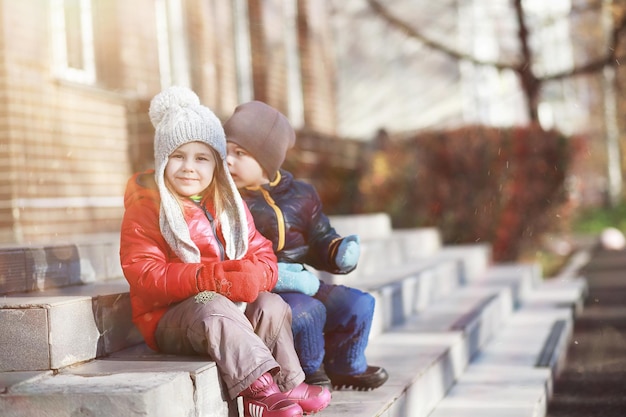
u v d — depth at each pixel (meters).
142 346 5.01
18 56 8.91
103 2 10.85
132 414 3.65
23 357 4.21
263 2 16.00
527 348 8.57
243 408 4.36
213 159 4.66
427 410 6.03
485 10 25.73
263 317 4.52
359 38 24.75
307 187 5.40
